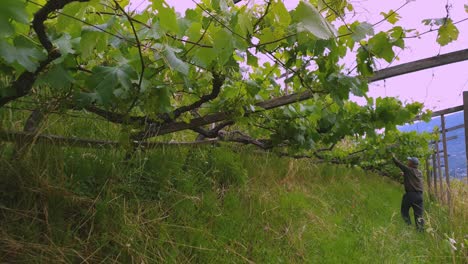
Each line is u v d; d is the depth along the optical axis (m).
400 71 2.96
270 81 3.68
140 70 1.97
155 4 1.27
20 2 0.93
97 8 1.43
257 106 3.52
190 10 1.67
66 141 3.20
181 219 3.52
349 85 2.75
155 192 3.57
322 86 3.04
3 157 2.79
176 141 4.64
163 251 3.07
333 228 4.96
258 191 4.86
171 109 2.87
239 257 3.52
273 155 6.11
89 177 3.19
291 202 5.06
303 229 4.45
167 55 1.67
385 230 5.11
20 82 1.73
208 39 1.66
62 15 1.38
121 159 3.53
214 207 3.93
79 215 2.93
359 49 2.53
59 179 2.93
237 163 4.88
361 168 9.41
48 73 1.67
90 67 2.13
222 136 5.01
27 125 2.97
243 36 1.55
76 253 2.62
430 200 9.27
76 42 1.70
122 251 2.83
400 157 9.84
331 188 6.82
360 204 6.73
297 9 1.46
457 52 2.92
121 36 1.68
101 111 2.78
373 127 4.71
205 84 2.90
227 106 3.43
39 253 2.52
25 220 2.66
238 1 1.96
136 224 3.03
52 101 2.64
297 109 4.31
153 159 3.75
